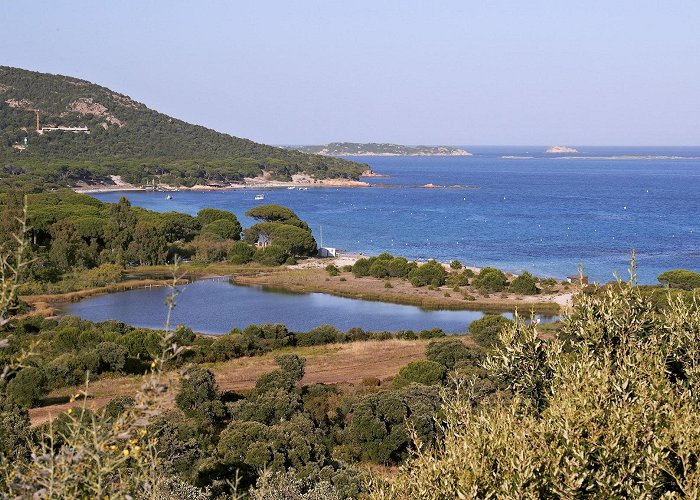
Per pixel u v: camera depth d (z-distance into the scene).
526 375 10.94
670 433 8.33
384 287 64.50
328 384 31.36
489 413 10.00
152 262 74.50
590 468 8.25
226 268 73.00
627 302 11.53
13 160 187.12
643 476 7.97
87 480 5.93
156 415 6.19
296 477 17.44
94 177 188.25
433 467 8.88
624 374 9.67
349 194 190.50
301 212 140.88
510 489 7.95
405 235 107.25
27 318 43.00
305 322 52.66
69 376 31.30
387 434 22.23
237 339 39.56
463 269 72.50
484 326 42.19
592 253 87.94
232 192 194.38
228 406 25.70
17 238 6.53
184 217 87.38
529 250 91.25
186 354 37.06
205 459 18.27
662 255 86.06
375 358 38.00
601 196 179.00
